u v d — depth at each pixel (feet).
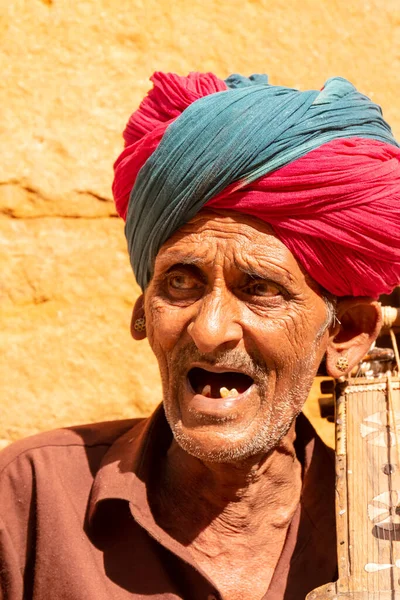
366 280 8.02
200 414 7.76
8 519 8.38
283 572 8.21
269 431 7.95
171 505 8.54
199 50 11.22
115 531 8.29
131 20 11.13
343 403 8.64
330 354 8.54
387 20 11.79
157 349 8.14
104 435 9.05
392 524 7.86
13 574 8.18
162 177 7.66
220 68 11.25
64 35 10.98
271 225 7.68
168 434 9.01
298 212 7.59
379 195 7.73
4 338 10.73
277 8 11.46
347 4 11.68
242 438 7.77
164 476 8.69
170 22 11.19
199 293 7.89
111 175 10.97
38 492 8.37
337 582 7.59
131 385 10.97
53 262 10.85
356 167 7.63
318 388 11.46
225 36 11.30
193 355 7.82
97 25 11.06
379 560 7.70
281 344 7.82
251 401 7.89
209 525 8.44
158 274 7.97
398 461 8.21
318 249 7.74
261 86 7.90
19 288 10.78
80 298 10.91
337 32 11.61
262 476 8.42
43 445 8.73
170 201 7.66
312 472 8.71
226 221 7.66
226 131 7.49
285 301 7.83
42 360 10.78
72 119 10.94
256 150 7.47
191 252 7.70
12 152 10.78
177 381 7.97
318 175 7.52
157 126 7.88
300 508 8.58
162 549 8.21
